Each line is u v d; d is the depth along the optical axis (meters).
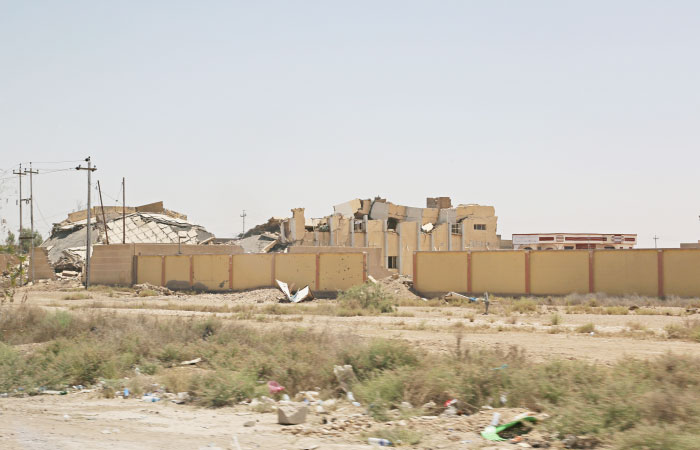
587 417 9.03
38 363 15.55
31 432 9.35
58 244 84.00
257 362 14.62
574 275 44.44
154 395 12.96
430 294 49.19
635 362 13.53
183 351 17.83
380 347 14.48
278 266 54.53
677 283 41.22
